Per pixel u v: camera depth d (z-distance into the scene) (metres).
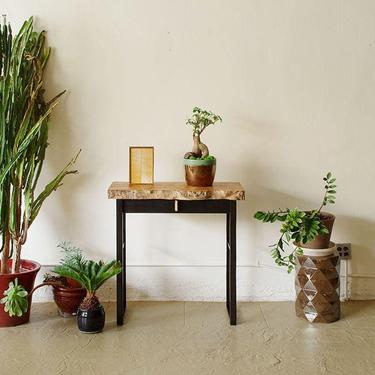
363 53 3.53
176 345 3.03
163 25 3.51
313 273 3.29
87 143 3.59
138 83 3.55
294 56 3.53
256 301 3.69
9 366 2.79
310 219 3.22
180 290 3.69
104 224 3.65
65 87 3.54
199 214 3.65
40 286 3.36
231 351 2.96
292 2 3.50
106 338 3.11
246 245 3.67
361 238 3.67
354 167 3.62
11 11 3.48
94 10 3.50
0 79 3.23
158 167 3.61
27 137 3.17
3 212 3.28
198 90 3.55
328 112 3.57
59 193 3.62
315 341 3.07
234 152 3.60
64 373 2.72
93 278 3.15
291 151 3.61
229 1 3.50
